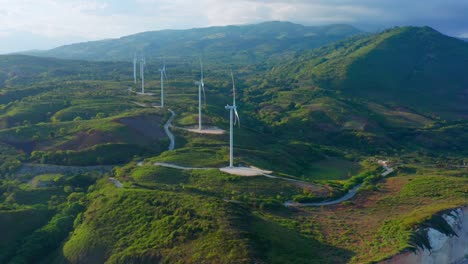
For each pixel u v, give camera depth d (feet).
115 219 295.89
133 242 268.41
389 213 328.08
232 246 238.89
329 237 278.46
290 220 307.58
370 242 268.41
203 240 249.96
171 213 286.46
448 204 329.11
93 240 279.28
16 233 301.43
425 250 268.21
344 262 238.07
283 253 242.99
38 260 285.43
